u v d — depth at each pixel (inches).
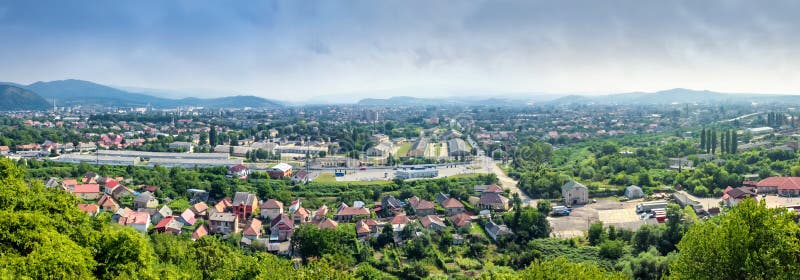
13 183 4808.1
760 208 3467.0
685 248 3786.9
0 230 3698.3
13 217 3841.0
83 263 3528.5
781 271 3184.1
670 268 3885.3
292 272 5068.9
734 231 3398.1
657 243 7253.9
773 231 3346.5
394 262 7455.7
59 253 3427.7
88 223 5068.9
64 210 4827.8
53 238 3789.4
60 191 5359.3
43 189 5275.6
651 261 6279.5
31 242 3713.1
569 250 7598.4
